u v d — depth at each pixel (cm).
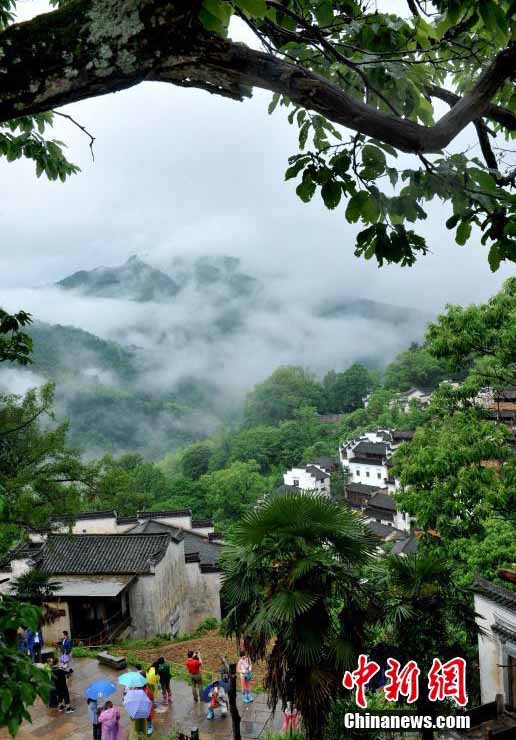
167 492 6850
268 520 825
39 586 2112
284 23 349
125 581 2620
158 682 1580
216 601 3158
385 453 7419
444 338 1628
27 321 625
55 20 213
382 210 322
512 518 1551
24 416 1673
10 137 680
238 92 245
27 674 279
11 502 1584
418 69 361
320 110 249
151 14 214
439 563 938
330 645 798
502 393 1805
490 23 287
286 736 1191
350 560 820
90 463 1808
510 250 331
